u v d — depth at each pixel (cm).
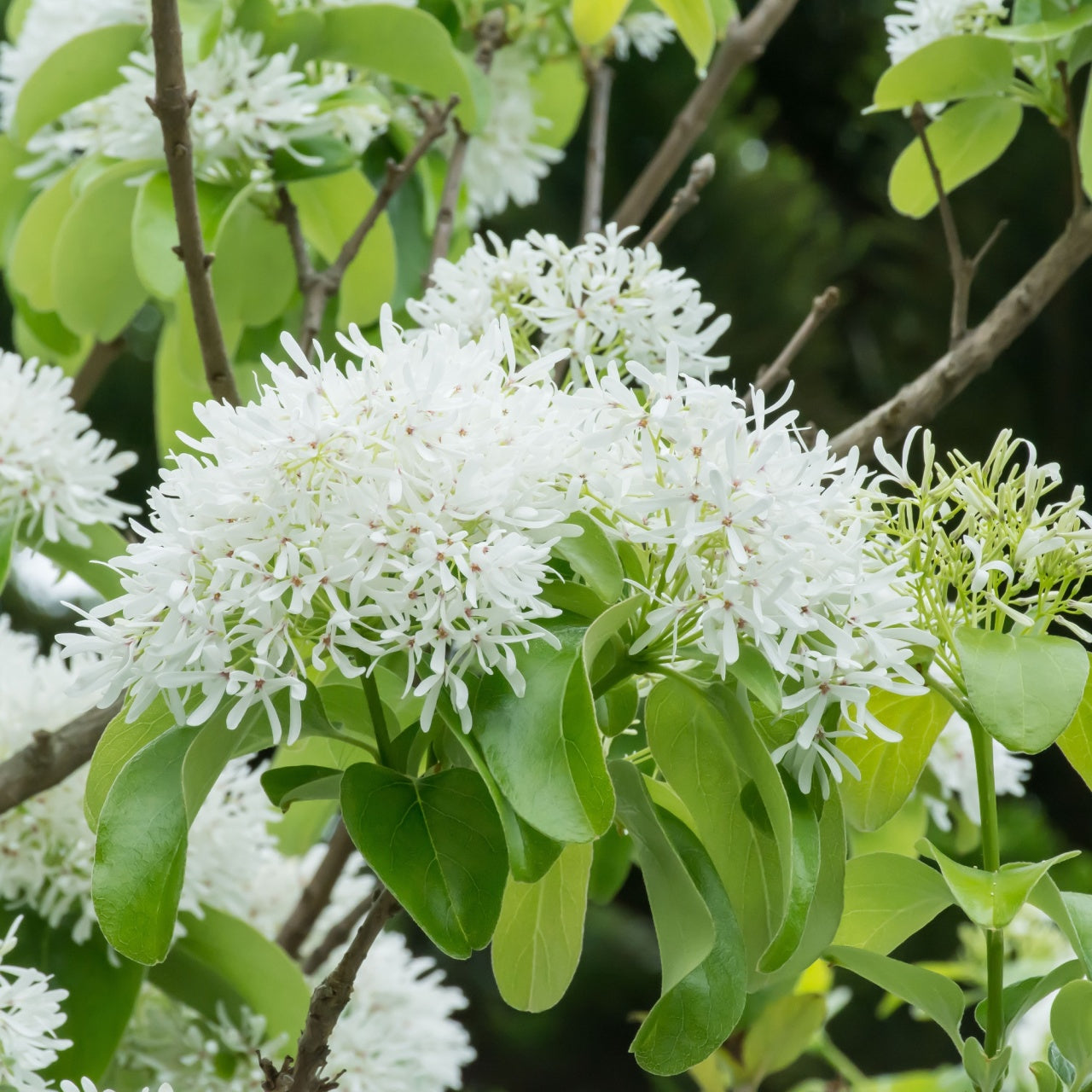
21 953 112
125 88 117
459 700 92
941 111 132
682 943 95
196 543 92
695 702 97
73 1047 111
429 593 92
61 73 122
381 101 122
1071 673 95
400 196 140
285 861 134
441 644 92
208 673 92
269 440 92
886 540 98
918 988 100
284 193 120
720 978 95
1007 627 113
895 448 119
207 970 115
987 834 98
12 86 136
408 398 92
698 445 93
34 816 112
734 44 147
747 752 95
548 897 100
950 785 120
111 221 124
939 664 98
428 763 98
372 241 126
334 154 120
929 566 97
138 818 94
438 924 92
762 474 94
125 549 114
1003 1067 98
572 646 93
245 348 139
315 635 94
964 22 119
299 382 93
